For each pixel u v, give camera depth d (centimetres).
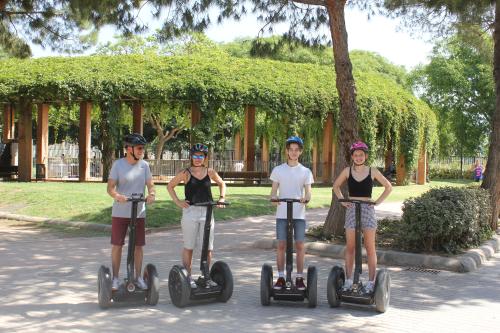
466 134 4775
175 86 2569
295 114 2717
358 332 555
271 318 599
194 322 581
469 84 4600
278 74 2838
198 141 2583
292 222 638
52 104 2889
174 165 2833
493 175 1272
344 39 1085
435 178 4788
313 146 3425
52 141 4700
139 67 2691
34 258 962
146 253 1026
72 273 831
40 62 2809
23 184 2217
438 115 4762
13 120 3006
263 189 2397
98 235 1289
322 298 693
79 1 1248
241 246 1109
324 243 1034
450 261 899
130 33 1261
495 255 1056
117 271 656
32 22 1673
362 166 657
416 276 845
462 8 1286
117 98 2580
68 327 559
